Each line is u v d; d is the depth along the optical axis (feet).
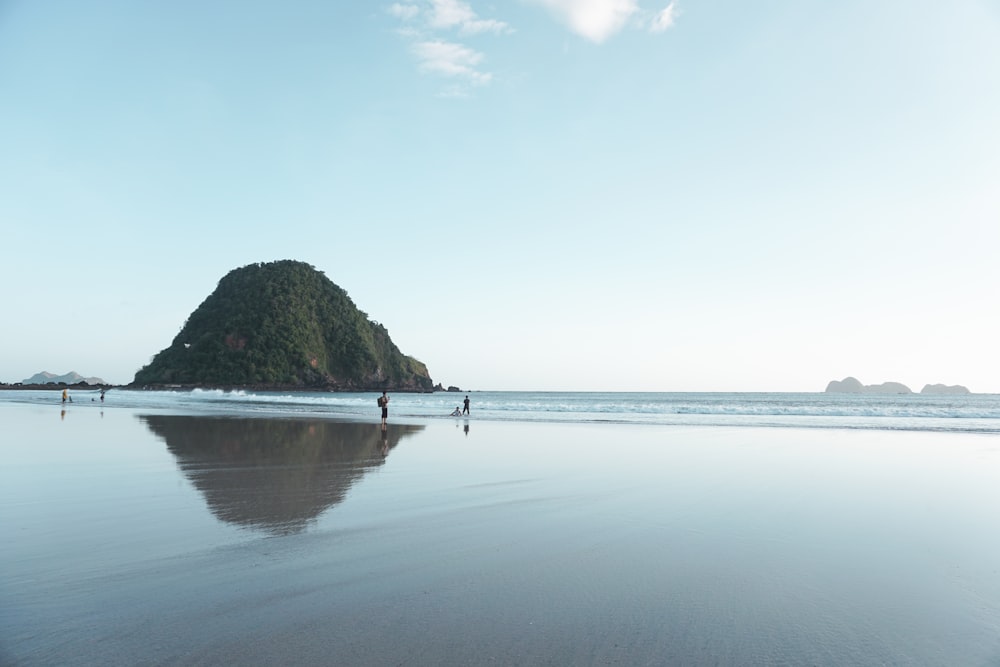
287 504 26.50
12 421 79.82
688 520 23.97
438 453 46.57
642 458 43.83
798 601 15.01
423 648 11.94
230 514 24.36
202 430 66.95
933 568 17.90
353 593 15.16
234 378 468.34
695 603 14.74
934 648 12.41
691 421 91.09
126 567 17.11
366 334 586.04
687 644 12.35
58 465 38.01
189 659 11.33
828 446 53.36
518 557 18.61
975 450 50.67
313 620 13.33
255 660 11.30
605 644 12.27
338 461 41.34
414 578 16.43
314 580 16.17
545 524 23.11
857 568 17.81
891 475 36.40
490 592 15.35
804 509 26.27
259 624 13.05
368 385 549.13
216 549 19.13
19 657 11.32
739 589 15.83
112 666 11.00
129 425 73.77
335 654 11.60
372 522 23.26
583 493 29.71
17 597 14.58
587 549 19.62
